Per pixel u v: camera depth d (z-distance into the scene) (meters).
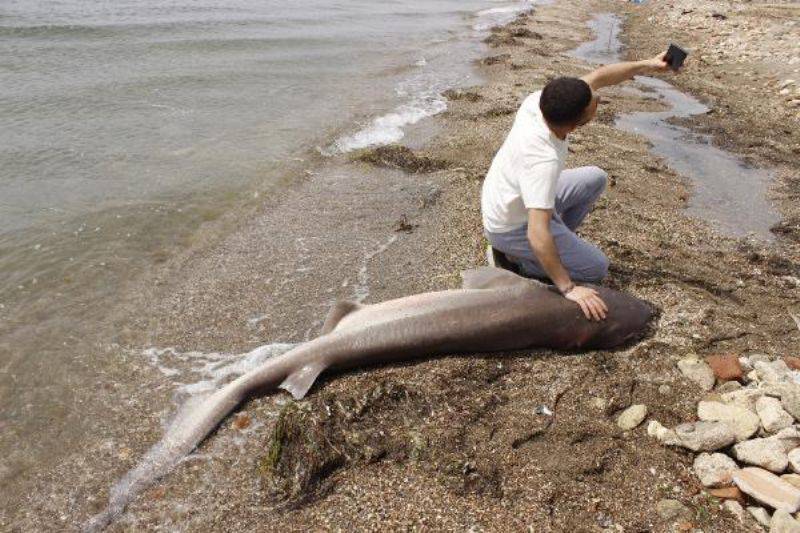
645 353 4.69
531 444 3.94
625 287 5.46
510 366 4.57
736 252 6.39
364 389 4.28
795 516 3.28
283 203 7.27
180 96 10.70
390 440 3.92
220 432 4.08
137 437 4.11
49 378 4.59
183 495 3.66
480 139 9.35
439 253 6.20
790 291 5.63
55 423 4.21
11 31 13.47
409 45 16.00
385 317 4.61
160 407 4.34
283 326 5.16
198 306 5.40
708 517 3.39
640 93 12.38
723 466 3.64
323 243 6.40
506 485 3.63
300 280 5.77
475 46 16.38
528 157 4.38
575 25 20.94
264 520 3.47
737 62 14.70
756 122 10.70
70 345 4.92
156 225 6.69
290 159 8.45
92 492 3.71
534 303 4.64
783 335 4.96
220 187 7.57
